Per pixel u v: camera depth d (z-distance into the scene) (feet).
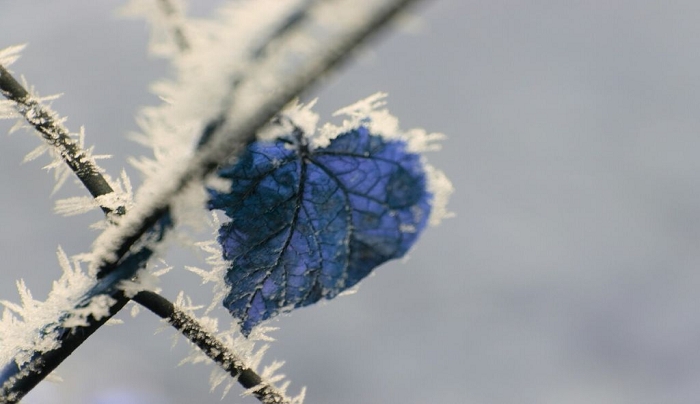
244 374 1.33
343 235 1.28
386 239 1.27
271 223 1.28
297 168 1.27
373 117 1.26
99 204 1.28
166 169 1.23
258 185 1.28
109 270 1.25
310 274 1.29
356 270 1.28
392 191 1.26
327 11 1.16
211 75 1.18
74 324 1.25
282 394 1.34
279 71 1.18
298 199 1.28
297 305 1.29
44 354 1.27
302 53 1.17
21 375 1.27
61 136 1.28
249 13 1.18
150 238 1.24
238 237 1.29
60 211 1.28
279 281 1.29
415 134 1.25
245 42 1.18
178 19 1.20
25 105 1.28
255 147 1.26
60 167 1.28
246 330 1.31
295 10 1.17
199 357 1.32
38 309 1.28
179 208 1.23
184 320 1.31
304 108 1.26
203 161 1.21
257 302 1.30
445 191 1.25
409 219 1.26
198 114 1.19
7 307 1.29
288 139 1.26
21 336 1.28
